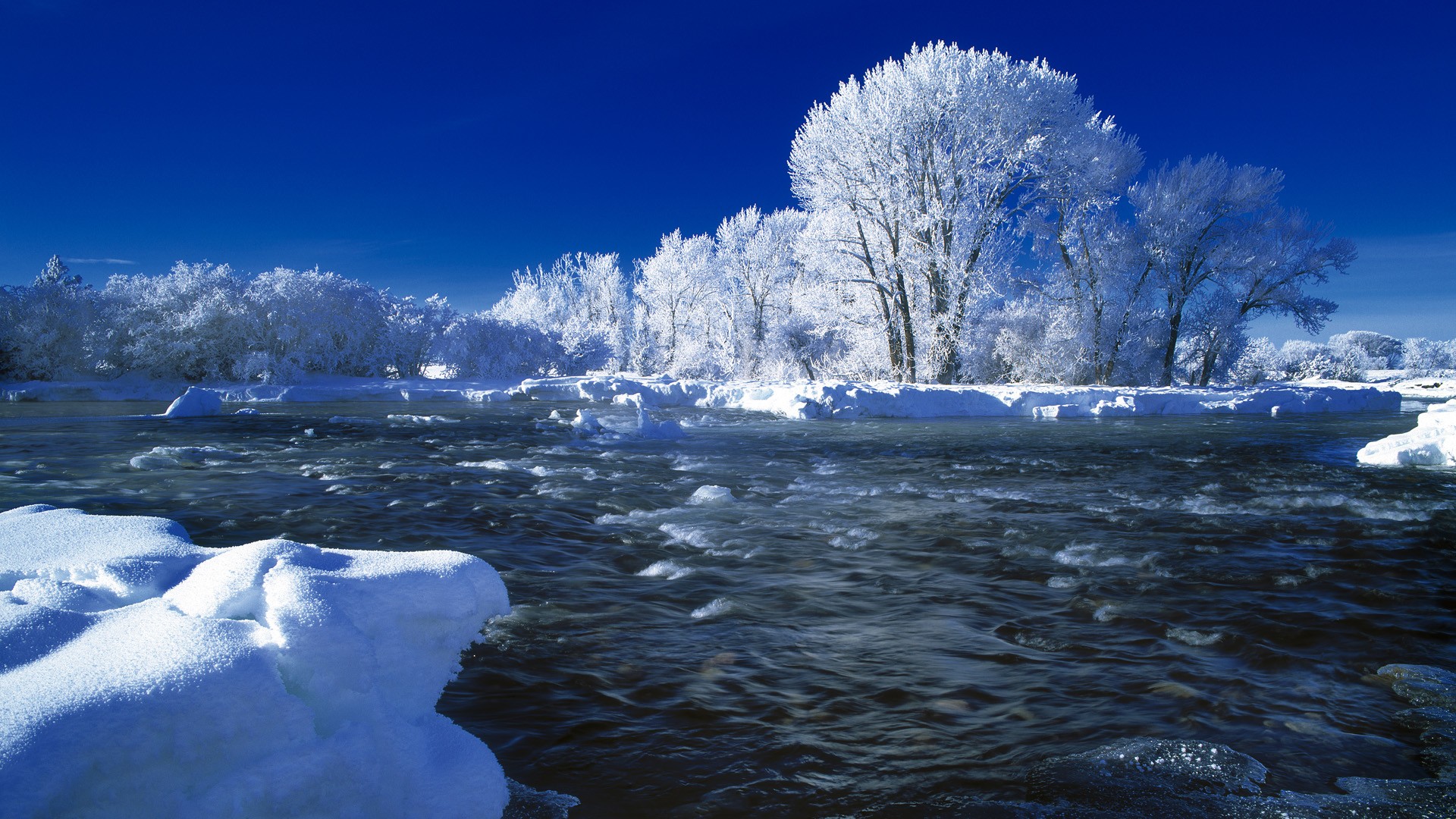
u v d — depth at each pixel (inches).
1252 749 100.2
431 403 820.0
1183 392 843.4
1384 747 101.1
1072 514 252.5
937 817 84.4
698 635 141.1
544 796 87.2
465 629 117.0
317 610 85.0
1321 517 248.4
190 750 65.9
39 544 121.5
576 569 183.5
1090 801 87.2
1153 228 1154.7
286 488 281.6
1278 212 1180.5
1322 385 1238.9
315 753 70.9
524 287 2186.3
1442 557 199.0
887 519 244.4
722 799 87.7
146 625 81.0
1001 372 1275.8
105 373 924.6
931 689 119.2
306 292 952.3
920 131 1022.4
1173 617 153.3
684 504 266.5
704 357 1659.7
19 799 54.9
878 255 1102.4
